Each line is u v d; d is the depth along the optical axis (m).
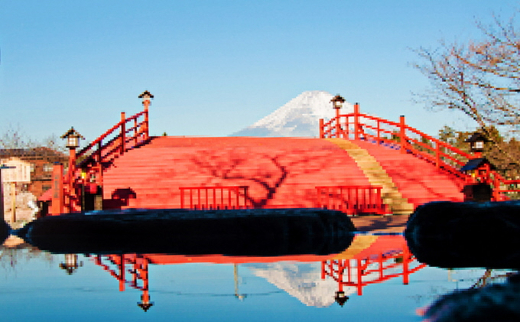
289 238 9.57
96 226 9.48
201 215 9.54
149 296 4.59
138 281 5.30
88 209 14.33
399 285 4.99
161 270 5.96
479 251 7.52
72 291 4.83
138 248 8.34
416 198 16.41
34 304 4.31
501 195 16.00
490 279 5.22
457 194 16.72
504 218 8.53
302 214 9.79
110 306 4.23
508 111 18.73
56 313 4.02
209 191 16.22
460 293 4.57
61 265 6.38
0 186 10.64
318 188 14.90
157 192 16.50
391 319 3.74
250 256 7.16
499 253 7.30
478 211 8.73
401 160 18.70
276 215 9.62
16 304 4.31
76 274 5.72
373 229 11.02
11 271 5.93
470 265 6.16
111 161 18.09
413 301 4.30
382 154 19.50
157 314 3.97
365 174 17.59
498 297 4.38
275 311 4.02
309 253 7.43
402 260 6.61
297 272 5.77
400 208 15.86
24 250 8.09
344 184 16.94
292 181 17.00
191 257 7.07
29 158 40.12
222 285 5.06
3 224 10.61
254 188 16.55
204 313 3.98
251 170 17.67
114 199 16.17
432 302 4.24
